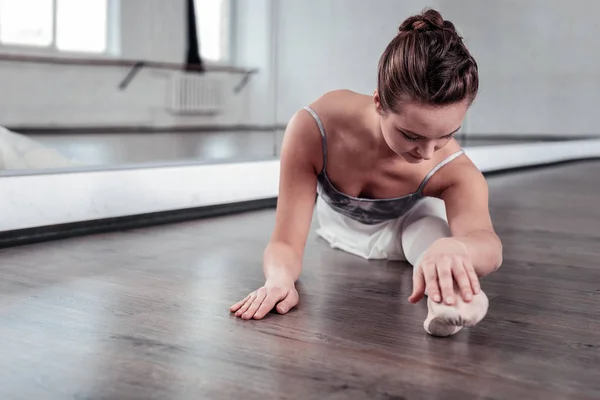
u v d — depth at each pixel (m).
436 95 1.18
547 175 5.04
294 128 1.69
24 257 2.08
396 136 1.28
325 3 5.04
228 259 2.07
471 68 1.21
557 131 7.32
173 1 7.67
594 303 1.62
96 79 7.05
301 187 1.70
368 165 1.69
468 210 1.58
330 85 5.07
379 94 1.29
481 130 7.30
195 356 1.22
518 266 2.01
